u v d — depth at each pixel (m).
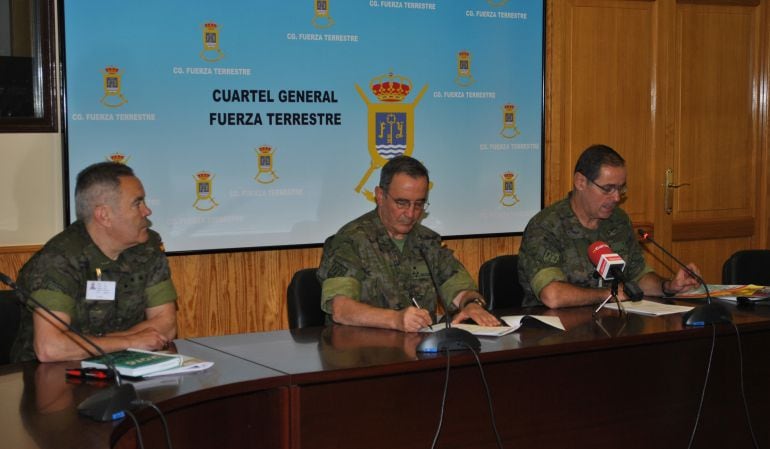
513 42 4.28
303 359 2.08
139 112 3.55
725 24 4.87
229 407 1.89
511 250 4.42
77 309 2.30
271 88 3.78
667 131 4.73
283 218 3.85
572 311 2.76
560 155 4.45
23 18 3.38
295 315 2.67
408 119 4.07
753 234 5.01
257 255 3.87
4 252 3.40
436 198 4.16
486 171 4.26
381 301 2.66
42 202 3.46
